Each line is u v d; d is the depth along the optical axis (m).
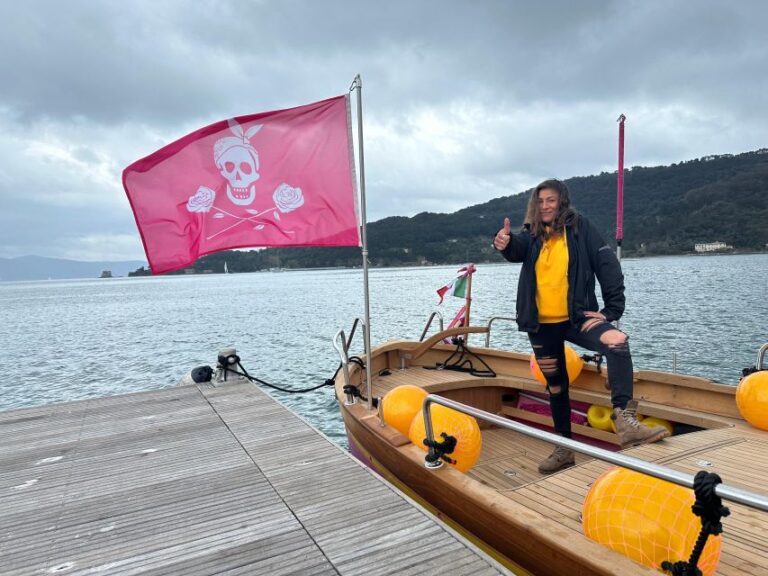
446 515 3.07
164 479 3.65
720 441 3.38
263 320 32.62
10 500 3.38
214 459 4.00
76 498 3.39
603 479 2.30
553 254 3.33
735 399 3.88
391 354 6.26
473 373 5.85
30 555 2.68
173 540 2.77
